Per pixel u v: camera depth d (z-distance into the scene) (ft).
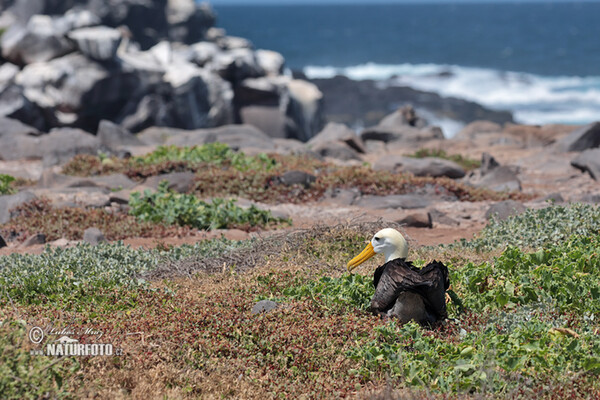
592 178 125.49
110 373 36.06
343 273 53.93
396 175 113.70
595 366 35.94
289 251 62.59
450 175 126.52
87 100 290.56
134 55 324.80
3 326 35.22
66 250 62.64
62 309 48.26
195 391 36.27
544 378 35.14
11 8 473.26
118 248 63.82
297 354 39.55
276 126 332.60
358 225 67.46
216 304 47.42
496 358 36.96
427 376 35.81
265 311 45.75
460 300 46.16
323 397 35.73
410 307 42.39
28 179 124.57
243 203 97.45
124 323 43.75
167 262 60.75
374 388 35.53
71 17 303.89
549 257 53.21
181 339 41.09
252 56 342.03
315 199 104.63
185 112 316.40
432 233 80.94
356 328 42.16
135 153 148.05
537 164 143.13
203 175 110.52
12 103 274.36
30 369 31.32
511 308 45.91
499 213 86.58
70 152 144.97
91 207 95.04
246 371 38.29
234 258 61.26
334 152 158.30
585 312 43.75
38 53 298.76
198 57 342.23
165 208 88.17
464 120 466.29
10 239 81.71
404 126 212.02
